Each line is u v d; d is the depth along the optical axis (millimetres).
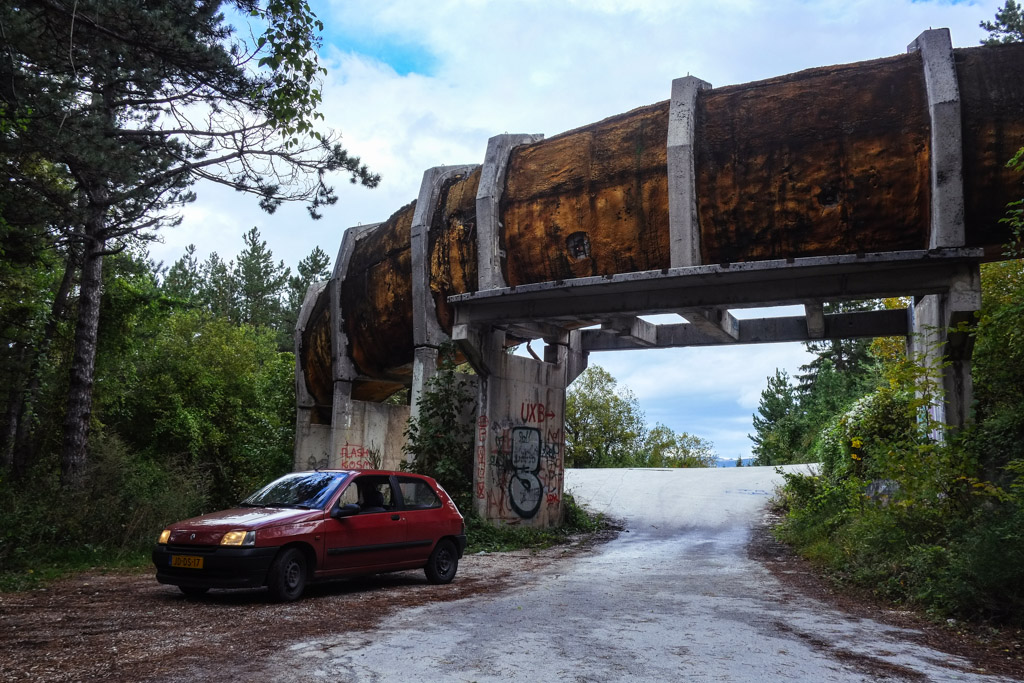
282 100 10688
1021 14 23375
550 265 16266
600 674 5418
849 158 12820
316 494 9734
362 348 21891
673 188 13992
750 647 6504
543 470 19625
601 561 14039
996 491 9414
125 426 28250
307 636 6656
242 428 29234
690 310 14938
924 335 14297
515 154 17328
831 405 36469
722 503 23391
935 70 12203
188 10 11688
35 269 19016
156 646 6184
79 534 13578
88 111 12164
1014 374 12203
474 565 13359
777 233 13461
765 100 13633
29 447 20609
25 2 10797
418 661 5719
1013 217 10750
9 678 5117
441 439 18266
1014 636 7234
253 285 61219
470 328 17703
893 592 9555
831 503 15820
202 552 8594
